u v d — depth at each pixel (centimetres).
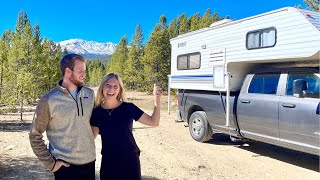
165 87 2380
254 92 466
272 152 502
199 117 577
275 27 461
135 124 784
